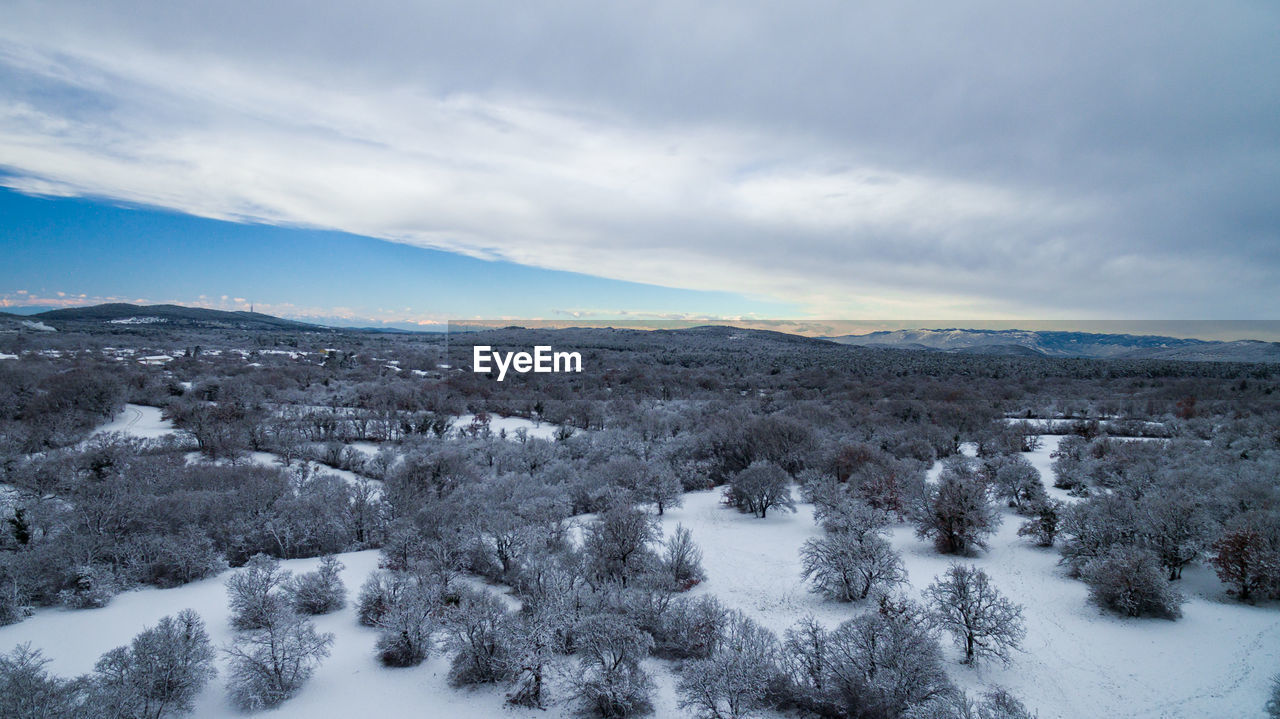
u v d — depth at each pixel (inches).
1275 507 1198.3
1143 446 2176.4
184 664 762.8
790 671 768.3
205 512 1451.8
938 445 2534.5
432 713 760.3
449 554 1221.1
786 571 1228.5
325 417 2787.9
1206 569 1139.9
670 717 725.9
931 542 1397.6
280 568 1211.9
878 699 674.8
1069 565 1184.8
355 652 909.2
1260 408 2974.9
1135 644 871.7
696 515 1699.1
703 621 874.1
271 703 773.9
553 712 757.9
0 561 1092.5
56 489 1680.6
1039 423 3164.4
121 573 1170.0
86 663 855.1
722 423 2544.3
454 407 3403.1
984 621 837.8
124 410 3157.0
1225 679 772.0
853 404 3452.3
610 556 1195.9
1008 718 641.0
